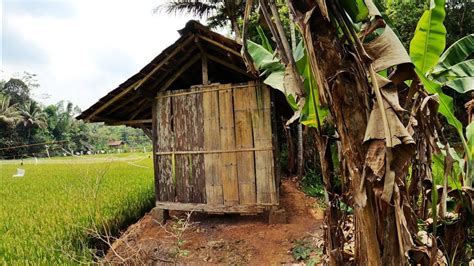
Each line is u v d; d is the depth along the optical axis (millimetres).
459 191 2664
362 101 1819
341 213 2383
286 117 10547
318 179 9500
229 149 6020
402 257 1773
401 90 2633
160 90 6551
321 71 1831
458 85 2922
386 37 1820
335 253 2285
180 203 6270
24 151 43219
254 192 5887
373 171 1672
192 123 6266
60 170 19969
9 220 7621
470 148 2869
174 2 13680
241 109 5988
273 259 4586
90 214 6500
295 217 6320
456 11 10453
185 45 5840
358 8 1821
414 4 9148
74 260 4699
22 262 4844
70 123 57219
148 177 14008
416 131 2451
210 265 4555
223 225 5961
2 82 55156
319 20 1823
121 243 5367
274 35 2070
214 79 7547
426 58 2643
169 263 4578
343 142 1854
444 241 2771
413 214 2125
